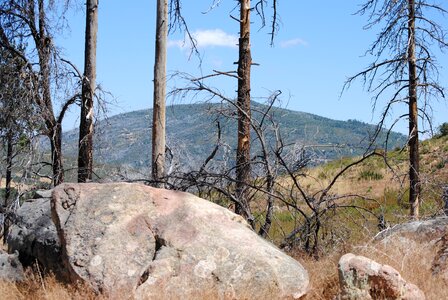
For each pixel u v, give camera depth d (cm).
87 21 1792
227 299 971
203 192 1550
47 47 1780
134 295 955
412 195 1805
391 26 1864
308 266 1195
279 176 1551
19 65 1756
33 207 1281
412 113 1852
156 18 1684
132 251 1044
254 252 1028
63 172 1720
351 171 3225
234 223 1108
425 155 3206
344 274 941
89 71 1769
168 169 1627
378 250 1107
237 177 1551
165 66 1675
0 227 1605
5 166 1705
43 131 1725
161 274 988
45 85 1736
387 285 922
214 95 1521
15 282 1141
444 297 936
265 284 998
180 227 1068
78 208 1096
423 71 1858
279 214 1884
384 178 2994
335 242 1421
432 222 1262
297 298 998
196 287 984
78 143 1755
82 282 1016
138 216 1089
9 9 1772
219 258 1016
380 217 1512
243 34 1738
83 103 1745
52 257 1138
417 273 1021
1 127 1708
